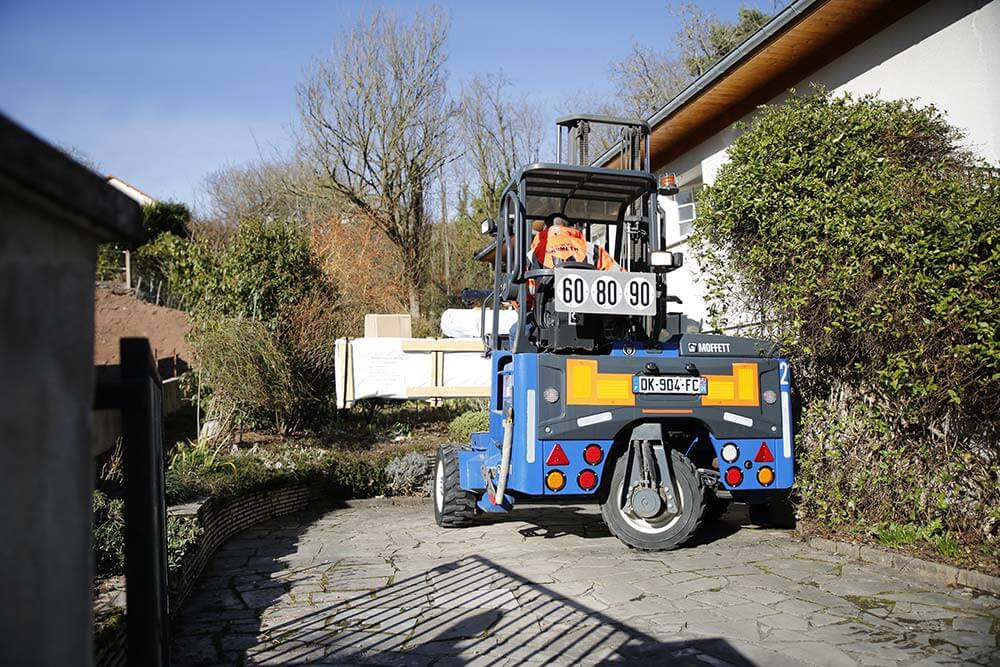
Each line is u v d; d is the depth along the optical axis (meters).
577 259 7.02
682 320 7.34
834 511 6.43
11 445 1.13
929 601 4.78
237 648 4.29
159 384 2.48
